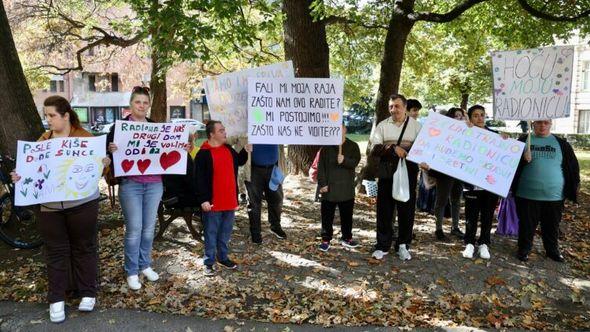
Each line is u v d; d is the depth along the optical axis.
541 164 5.75
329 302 4.79
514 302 4.91
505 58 5.58
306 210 8.38
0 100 6.59
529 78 5.52
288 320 4.44
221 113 6.09
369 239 6.75
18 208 6.32
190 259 5.75
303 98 5.79
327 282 5.22
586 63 35.12
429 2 13.66
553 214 5.86
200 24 7.22
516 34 12.13
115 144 4.55
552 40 12.07
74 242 4.39
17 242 5.99
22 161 4.16
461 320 4.52
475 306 4.81
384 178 5.78
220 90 6.05
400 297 4.93
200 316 4.46
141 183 4.84
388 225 5.91
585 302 4.93
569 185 5.82
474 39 14.56
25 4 16.02
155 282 5.12
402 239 5.85
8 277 5.25
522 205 5.87
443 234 6.70
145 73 21.73
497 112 5.68
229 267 5.47
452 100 29.91
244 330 4.23
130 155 4.69
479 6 12.32
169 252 5.94
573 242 6.96
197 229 6.81
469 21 13.16
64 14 16.41
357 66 17.25
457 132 5.65
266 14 8.87
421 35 16.83
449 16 9.10
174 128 4.78
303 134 5.85
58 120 4.20
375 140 5.81
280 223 7.24
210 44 13.62
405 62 17.61
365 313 4.59
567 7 11.02
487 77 26.52
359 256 6.00
